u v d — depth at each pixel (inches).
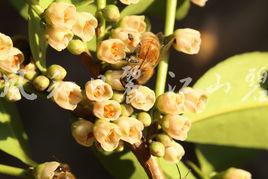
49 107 24.5
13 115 12.5
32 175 11.1
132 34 11.1
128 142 11.1
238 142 12.5
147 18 13.0
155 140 11.3
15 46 11.4
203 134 12.5
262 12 25.7
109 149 10.8
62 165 11.2
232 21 25.6
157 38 11.3
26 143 12.4
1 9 25.2
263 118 12.6
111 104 10.9
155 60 11.1
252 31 25.5
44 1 11.7
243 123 12.6
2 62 10.9
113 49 11.1
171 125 11.2
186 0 13.6
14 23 25.2
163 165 12.4
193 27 25.4
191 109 11.4
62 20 10.9
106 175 24.2
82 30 11.1
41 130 24.3
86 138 11.0
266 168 23.5
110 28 11.5
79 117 11.1
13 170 11.2
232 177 12.0
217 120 12.6
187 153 22.5
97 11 11.5
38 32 11.3
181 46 11.6
